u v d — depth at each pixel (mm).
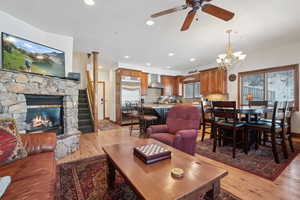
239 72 5062
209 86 5738
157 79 7047
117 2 2209
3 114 1920
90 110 4633
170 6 2309
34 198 852
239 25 2893
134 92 6004
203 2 1802
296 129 3846
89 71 5883
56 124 2754
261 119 3223
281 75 4176
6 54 2168
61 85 2744
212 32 3223
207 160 2377
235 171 2016
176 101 7359
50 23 2830
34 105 2391
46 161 1337
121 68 5727
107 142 3418
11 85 2004
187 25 2184
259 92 4613
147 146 1620
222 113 2672
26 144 1505
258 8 2332
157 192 913
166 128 2666
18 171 1143
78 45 4023
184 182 1023
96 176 1907
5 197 850
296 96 3850
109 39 3609
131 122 5176
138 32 3227
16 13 2492
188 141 2178
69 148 2699
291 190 1596
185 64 6223
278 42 3820
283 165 2180
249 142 2910
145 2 2213
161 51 4520
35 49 2570
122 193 1563
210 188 1080
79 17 2627
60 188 1639
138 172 1160
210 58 5281
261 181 1771
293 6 2277
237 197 1483
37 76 2332
